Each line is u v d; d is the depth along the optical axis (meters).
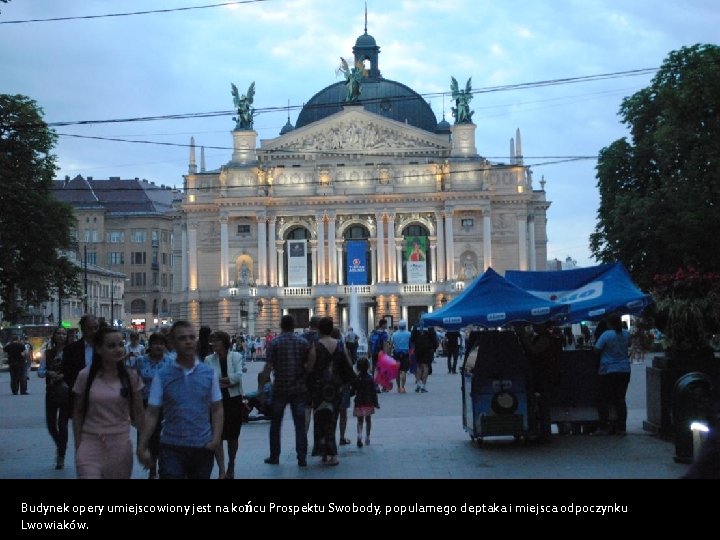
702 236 71.12
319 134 152.75
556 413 31.03
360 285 150.00
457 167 150.50
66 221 87.56
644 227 73.38
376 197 150.12
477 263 151.75
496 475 23.30
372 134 152.50
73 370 23.16
